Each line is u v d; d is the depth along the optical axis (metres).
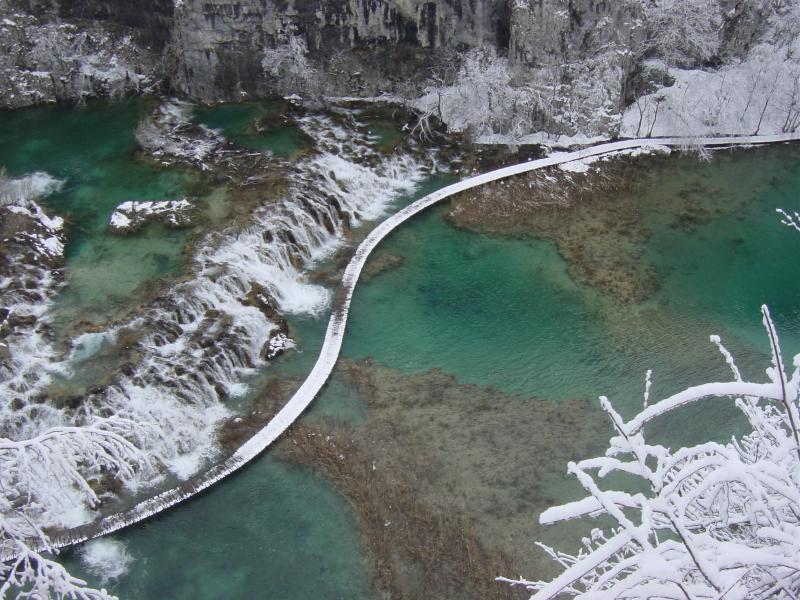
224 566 31.73
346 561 31.83
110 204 48.56
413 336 42.84
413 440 36.81
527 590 30.50
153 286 42.66
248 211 47.94
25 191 48.41
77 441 19.08
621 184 54.97
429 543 32.38
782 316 44.59
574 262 48.31
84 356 38.59
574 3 55.56
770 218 52.47
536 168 55.47
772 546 13.18
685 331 43.41
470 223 51.19
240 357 40.41
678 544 13.05
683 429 37.31
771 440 18.77
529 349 42.12
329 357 40.97
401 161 55.34
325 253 48.44
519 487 34.59
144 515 33.25
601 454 36.03
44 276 43.03
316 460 36.03
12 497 26.23
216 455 36.25
